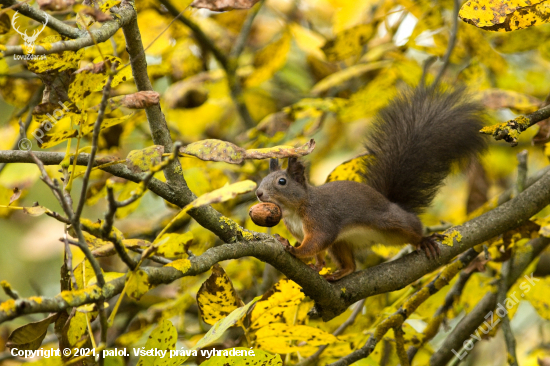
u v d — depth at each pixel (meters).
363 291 7.32
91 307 4.99
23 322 11.99
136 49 6.35
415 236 9.03
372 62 12.58
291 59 15.52
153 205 13.82
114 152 10.85
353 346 8.58
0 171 9.85
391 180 10.20
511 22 5.55
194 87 11.84
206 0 5.76
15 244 15.36
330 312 7.21
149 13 11.17
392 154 10.34
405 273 7.62
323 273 7.80
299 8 14.66
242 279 11.18
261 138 10.78
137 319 9.99
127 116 5.45
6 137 10.64
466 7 5.52
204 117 13.82
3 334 10.97
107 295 4.62
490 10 5.50
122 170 6.56
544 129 8.18
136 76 6.50
